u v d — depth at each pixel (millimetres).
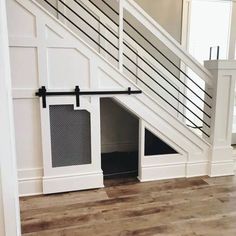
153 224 1781
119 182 2494
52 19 2020
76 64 2143
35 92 2078
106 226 1756
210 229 1728
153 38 3291
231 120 2648
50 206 2021
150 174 2539
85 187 2322
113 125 3363
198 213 1927
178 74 3490
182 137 2570
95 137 2297
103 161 2977
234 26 3770
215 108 2578
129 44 3158
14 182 1087
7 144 995
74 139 2264
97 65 2189
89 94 2199
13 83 2023
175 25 3424
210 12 3887
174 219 1844
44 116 2127
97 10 2930
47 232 1685
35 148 2170
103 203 2072
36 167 2197
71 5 2840
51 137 2197
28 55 2023
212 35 3965
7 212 1032
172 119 2502
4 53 988
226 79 2545
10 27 1945
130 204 2057
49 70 2086
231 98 2600
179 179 2576
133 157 3133
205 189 2346
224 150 2672
